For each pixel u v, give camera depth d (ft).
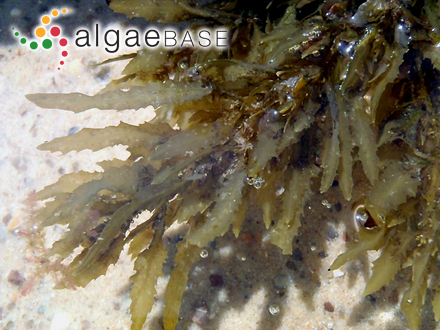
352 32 0.64
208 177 0.64
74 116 0.83
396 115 0.67
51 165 0.81
